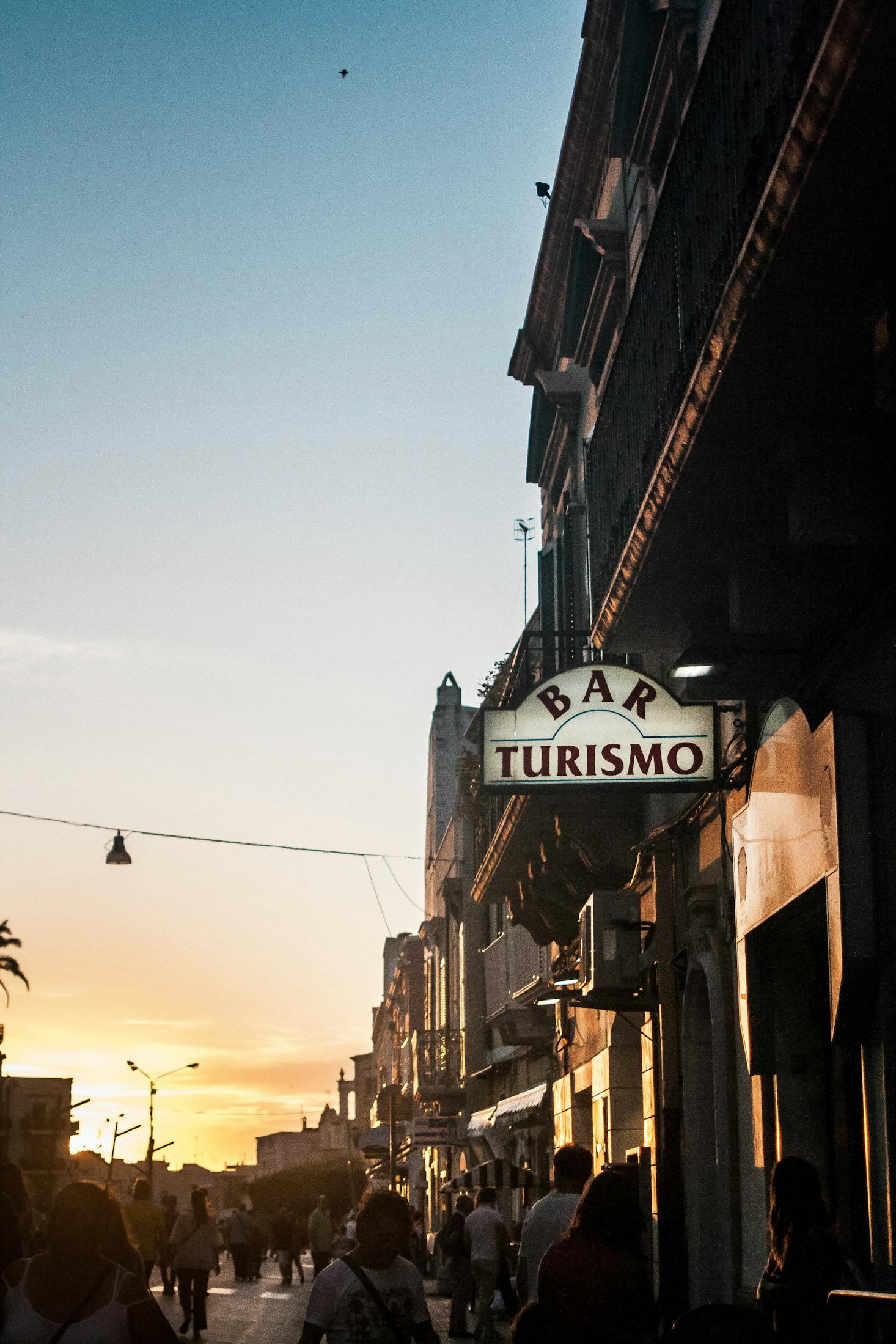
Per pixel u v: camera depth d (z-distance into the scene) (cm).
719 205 880
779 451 891
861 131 627
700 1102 1425
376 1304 573
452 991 4062
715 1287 1377
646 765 1238
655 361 1056
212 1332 1820
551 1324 580
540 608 2080
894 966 842
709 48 896
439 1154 4191
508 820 1966
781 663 1080
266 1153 16212
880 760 875
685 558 1069
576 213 2017
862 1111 961
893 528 873
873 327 770
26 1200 972
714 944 1312
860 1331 588
